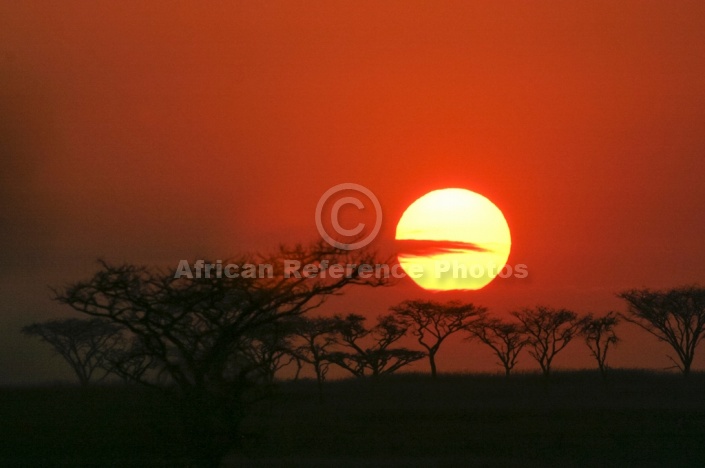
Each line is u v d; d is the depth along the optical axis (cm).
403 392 11056
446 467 5747
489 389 11756
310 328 11331
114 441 5966
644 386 11994
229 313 4703
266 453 6438
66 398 8331
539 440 7288
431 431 7788
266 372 4544
